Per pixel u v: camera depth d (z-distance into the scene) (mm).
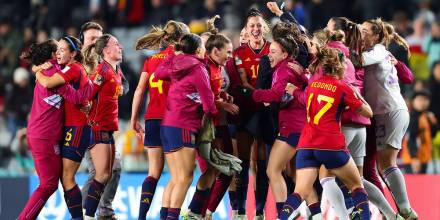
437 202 35281
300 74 29688
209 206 31547
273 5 31703
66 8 58156
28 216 29656
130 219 36844
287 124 29938
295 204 28344
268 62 30438
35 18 58219
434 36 54562
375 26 30969
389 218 30688
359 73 30812
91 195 30734
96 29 32438
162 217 30469
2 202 38188
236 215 31922
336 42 30234
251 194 35438
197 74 28844
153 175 30922
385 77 31047
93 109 30594
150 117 30688
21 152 46312
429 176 35438
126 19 59000
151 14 58312
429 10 58688
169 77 29516
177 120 29188
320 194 31922
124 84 32594
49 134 29703
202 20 54625
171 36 30891
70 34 55938
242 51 31438
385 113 31094
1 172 46281
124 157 43406
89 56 31000
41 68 29703
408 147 43062
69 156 30047
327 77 28500
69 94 29422
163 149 30438
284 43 29656
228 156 29812
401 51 35562
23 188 38312
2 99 53406
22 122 50156
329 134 28203
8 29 57531
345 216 29438
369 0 56688
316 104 28359
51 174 29812
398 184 31234
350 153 30344
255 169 32281
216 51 29656
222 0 55219
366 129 31703
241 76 31312
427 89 49094
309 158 28500
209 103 28812
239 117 31125
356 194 28781
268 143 31234
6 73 55625
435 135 43875
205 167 30922
